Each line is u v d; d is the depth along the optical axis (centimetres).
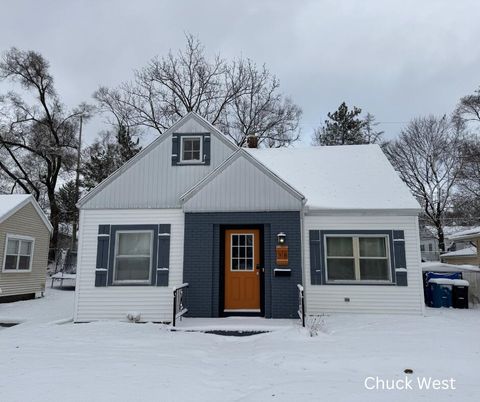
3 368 558
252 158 1036
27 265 1652
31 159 2842
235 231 1034
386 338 738
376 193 1105
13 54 2681
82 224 1077
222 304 991
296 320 929
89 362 595
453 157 2873
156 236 1056
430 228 3244
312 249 1047
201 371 550
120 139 2684
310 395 430
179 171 1107
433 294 1216
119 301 1023
